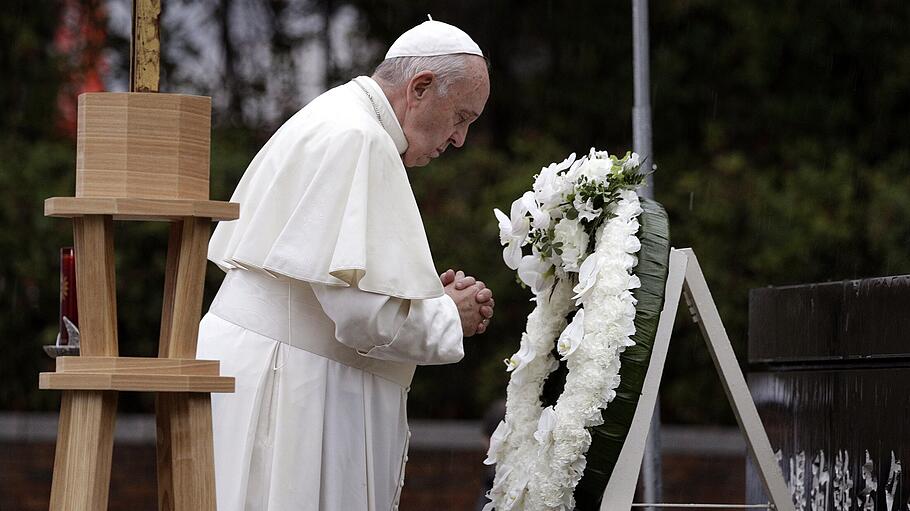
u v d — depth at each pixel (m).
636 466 5.57
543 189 5.88
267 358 6.23
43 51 17.31
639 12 8.23
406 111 6.47
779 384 7.52
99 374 4.61
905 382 5.78
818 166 17.11
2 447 13.87
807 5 17.94
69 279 6.53
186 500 4.75
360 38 19.14
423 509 14.46
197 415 4.79
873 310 6.07
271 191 6.16
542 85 18.95
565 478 5.42
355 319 5.94
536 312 6.27
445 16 19.23
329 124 6.20
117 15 18.22
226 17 18.95
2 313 15.08
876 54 17.92
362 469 6.31
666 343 5.69
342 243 5.87
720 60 18.16
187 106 4.81
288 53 19.03
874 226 15.66
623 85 18.73
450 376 16.00
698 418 16.09
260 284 6.34
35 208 15.08
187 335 4.80
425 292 6.06
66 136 17.27
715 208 16.09
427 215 16.08
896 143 17.86
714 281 15.84
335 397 6.27
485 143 18.02
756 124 18.05
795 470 7.18
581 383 5.34
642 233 5.62
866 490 6.17
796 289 7.11
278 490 6.13
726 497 14.48
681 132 18.30
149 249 15.27
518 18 19.25
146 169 4.77
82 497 4.63
